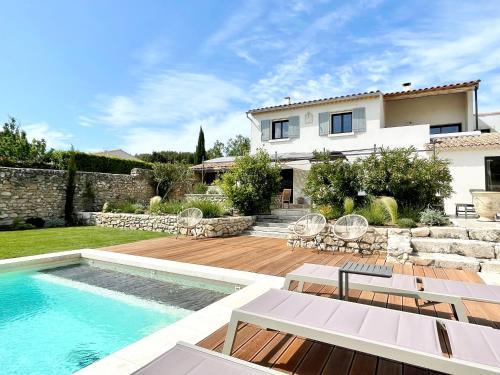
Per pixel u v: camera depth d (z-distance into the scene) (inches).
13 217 569.6
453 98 680.4
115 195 758.5
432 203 413.1
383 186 411.2
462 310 140.6
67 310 203.9
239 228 506.3
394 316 116.6
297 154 706.2
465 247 288.0
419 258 281.4
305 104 711.7
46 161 729.6
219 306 177.6
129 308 205.9
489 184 515.8
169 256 320.5
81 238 440.1
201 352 93.8
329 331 103.9
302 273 185.0
